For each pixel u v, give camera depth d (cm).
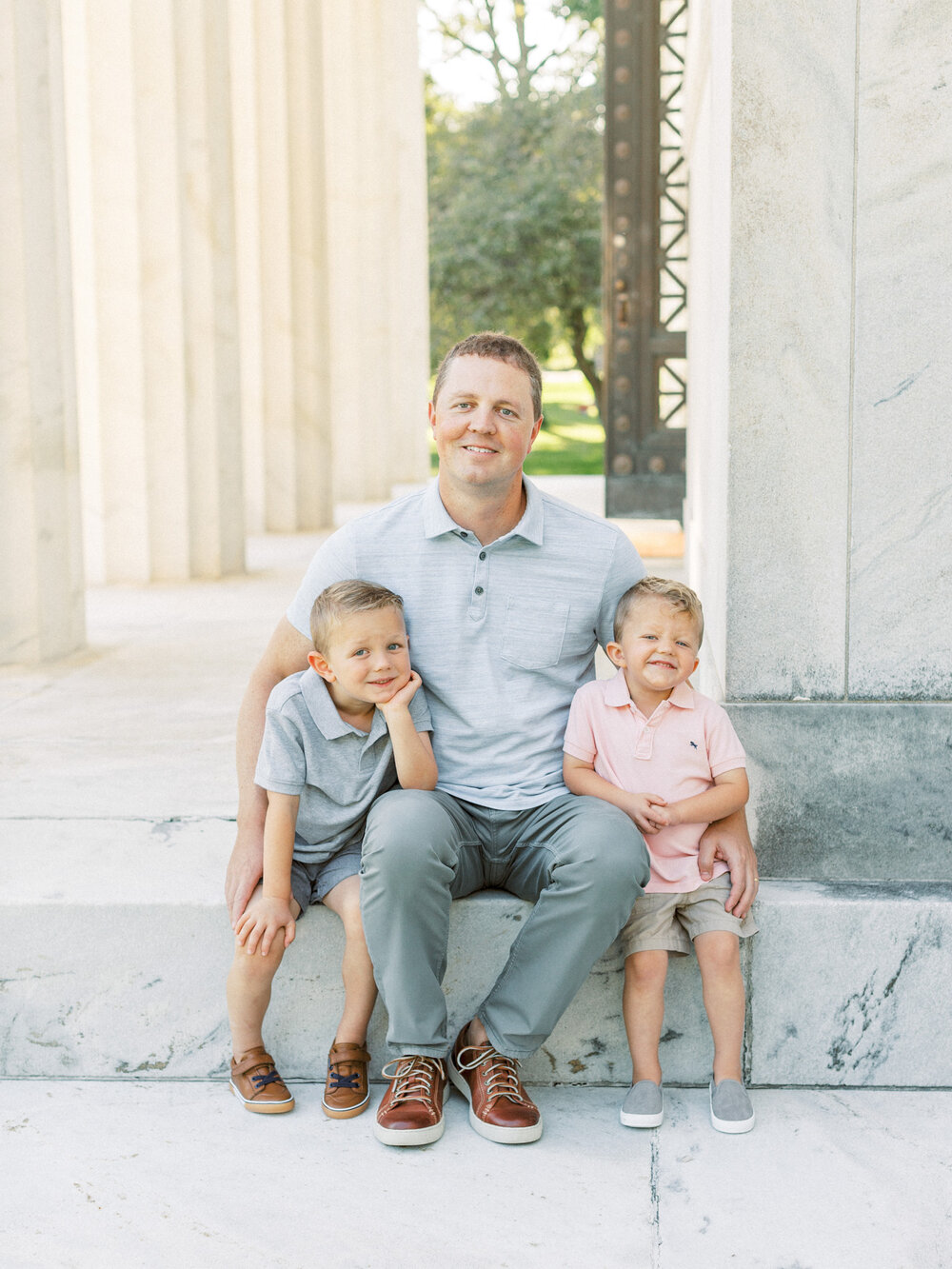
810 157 254
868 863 275
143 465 741
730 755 253
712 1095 246
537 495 260
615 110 807
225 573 782
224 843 293
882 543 265
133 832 301
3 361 495
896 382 260
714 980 248
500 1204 216
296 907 254
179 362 737
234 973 248
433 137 2389
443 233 2298
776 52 251
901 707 269
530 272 2277
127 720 415
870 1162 230
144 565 748
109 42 705
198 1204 216
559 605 259
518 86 2414
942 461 262
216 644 557
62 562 525
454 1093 256
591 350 2678
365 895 234
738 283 259
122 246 726
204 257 746
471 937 261
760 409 263
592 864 230
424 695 259
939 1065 261
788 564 268
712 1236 207
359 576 259
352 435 1417
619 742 254
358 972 250
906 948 258
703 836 256
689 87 515
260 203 1010
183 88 724
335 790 252
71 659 523
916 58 249
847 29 249
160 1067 266
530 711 260
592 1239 207
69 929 262
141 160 719
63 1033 265
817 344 260
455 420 244
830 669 271
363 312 1425
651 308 820
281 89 980
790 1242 206
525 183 2291
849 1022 261
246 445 1035
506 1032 241
